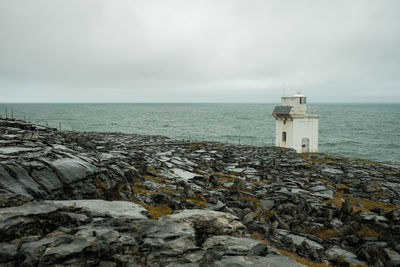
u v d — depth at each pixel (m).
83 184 12.75
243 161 34.19
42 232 7.88
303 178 27.06
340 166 36.00
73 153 16.06
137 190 16.59
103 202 10.99
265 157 37.19
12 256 6.73
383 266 11.51
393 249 12.98
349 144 79.00
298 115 48.53
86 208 9.93
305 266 8.23
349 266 11.09
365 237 14.70
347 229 15.48
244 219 14.95
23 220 7.68
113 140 46.03
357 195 24.20
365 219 16.47
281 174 28.59
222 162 33.06
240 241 9.27
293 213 17.53
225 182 23.38
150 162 25.58
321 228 15.69
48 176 11.60
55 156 13.66
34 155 12.88
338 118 186.88
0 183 9.95
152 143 43.59
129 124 129.00
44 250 7.00
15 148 13.64
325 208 18.11
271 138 89.31
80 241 7.44
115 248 7.52
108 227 8.64
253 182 24.42
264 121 158.00
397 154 65.06
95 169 14.21
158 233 8.72
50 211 8.31
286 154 40.41
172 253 7.78
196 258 7.73
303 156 42.94
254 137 91.19
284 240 13.30
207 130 109.69
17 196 8.91
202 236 9.80
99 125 119.75
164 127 118.44
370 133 104.12
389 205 21.55
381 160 58.81
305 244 12.54
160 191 17.34
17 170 10.84
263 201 18.80
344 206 17.48
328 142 82.44
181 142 46.50
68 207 9.60
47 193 10.98
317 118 50.97
